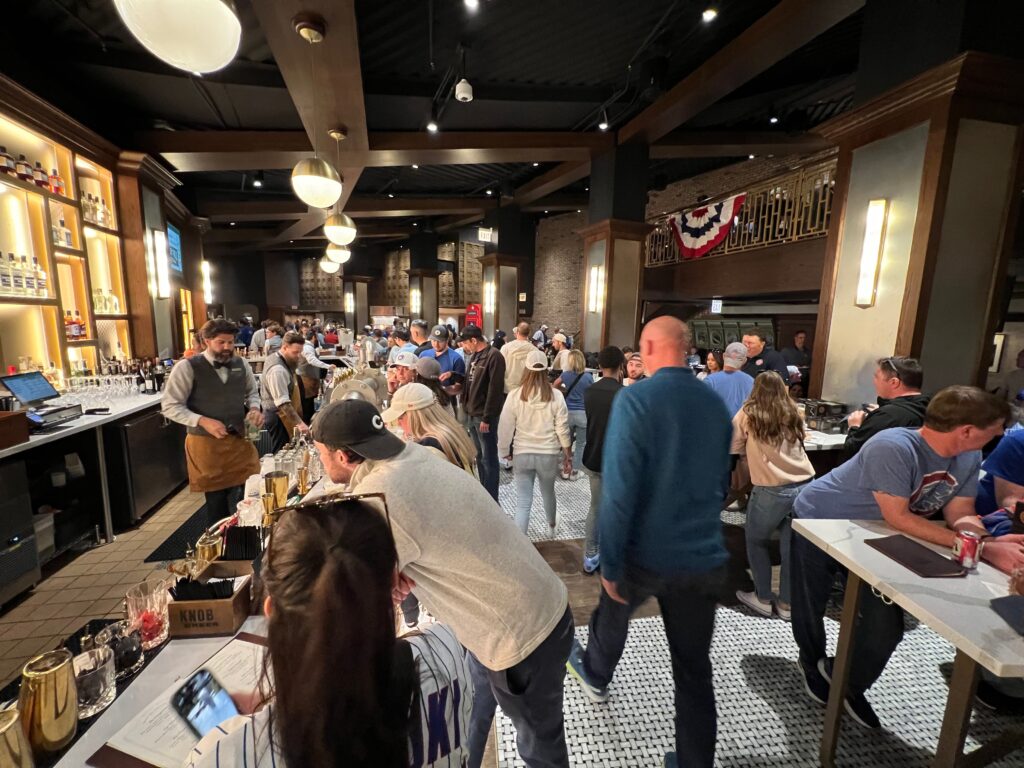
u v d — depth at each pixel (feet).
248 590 3.81
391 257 58.65
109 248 15.57
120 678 3.27
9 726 2.26
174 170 20.39
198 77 14.60
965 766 4.23
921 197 10.07
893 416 7.04
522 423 9.88
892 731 5.70
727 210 25.88
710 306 30.58
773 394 7.59
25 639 7.51
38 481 9.70
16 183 10.97
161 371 14.23
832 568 6.11
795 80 21.57
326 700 1.56
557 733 3.96
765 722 5.82
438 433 6.18
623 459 4.54
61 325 12.38
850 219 11.78
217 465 9.07
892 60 10.78
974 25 9.34
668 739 5.60
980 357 10.68
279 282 61.57
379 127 21.08
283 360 12.85
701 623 4.58
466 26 14.67
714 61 15.78
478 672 4.50
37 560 8.75
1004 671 3.25
